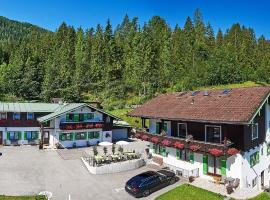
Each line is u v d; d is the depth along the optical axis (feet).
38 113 171.22
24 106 176.45
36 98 343.46
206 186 92.12
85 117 166.20
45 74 375.04
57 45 439.22
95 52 385.50
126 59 389.39
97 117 170.50
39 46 454.40
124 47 409.28
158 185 90.07
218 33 524.93
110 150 150.71
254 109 87.04
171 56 382.83
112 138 188.96
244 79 393.50
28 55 411.34
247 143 90.48
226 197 80.07
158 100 135.03
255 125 98.53
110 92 329.72
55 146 156.66
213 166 97.40
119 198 84.33
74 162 124.88
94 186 94.48
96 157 116.98
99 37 416.67
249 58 442.91
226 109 94.63
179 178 101.40
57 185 95.25
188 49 415.03
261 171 104.63
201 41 445.78
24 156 135.64
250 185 95.71
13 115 165.68
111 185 95.45
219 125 94.53
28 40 520.83
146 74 348.18
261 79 397.39
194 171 100.12
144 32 421.59
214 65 388.57
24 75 359.05
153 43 394.52
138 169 114.42
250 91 101.14
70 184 96.27
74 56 418.31
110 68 369.71
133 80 349.82
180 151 110.01
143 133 122.83
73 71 384.68
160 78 355.77
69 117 161.27
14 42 534.78
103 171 108.37
